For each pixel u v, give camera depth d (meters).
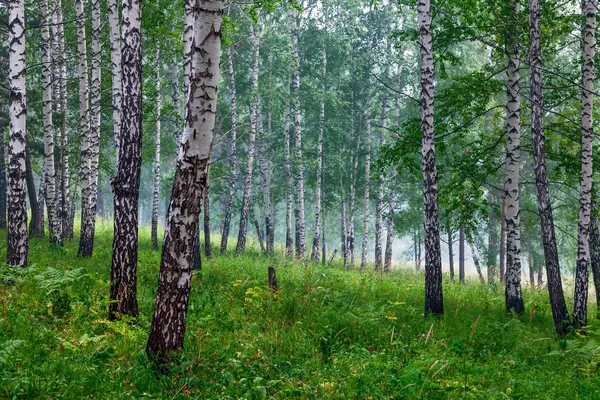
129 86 9.91
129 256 9.62
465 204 16.41
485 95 16.27
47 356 7.05
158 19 17.64
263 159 30.95
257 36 27.17
